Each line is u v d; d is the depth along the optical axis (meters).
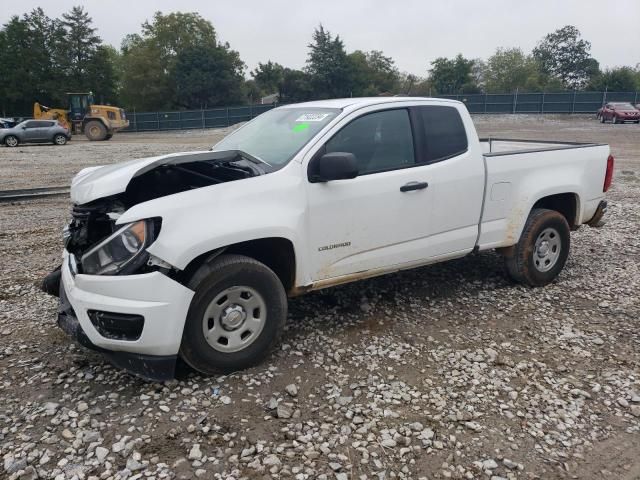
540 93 47.88
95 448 2.96
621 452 3.02
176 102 69.06
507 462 2.90
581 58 100.25
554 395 3.56
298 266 3.93
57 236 7.89
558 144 6.50
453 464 2.89
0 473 2.75
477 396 3.54
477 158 4.89
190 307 3.46
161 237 3.33
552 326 4.62
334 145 4.13
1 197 11.07
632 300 5.21
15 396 3.46
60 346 4.17
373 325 4.59
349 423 3.22
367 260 4.33
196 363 3.57
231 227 3.52
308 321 4.64
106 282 3.30
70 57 66.44
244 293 3.68
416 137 4.57
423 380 3.72
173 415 3.26
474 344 4.27
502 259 6.45
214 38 74.00
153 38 71.50
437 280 5.72
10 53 63.34
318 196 3.97
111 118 37.47
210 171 4.07
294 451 2.96
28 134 27.67
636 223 8.48
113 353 3.45
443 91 72.56
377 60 80.00
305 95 66.06
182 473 2.78
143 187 4.04
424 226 4.60
